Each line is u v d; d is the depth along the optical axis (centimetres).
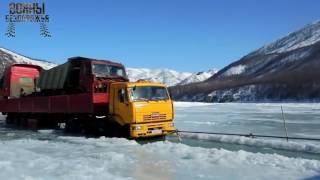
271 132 2209
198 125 2689
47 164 1155
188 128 2450
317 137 1931
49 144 1661
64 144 1659
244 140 1698
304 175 1012
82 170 1062
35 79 2777
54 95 2270
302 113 4375
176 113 4500
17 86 2862
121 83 1712
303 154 1434
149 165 1162
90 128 1945
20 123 2705
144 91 1700
